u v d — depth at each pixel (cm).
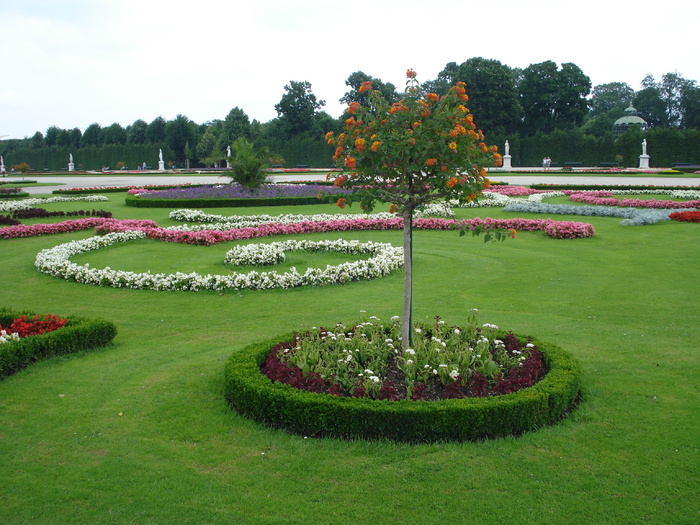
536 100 6134
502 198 2388
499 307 938
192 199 2345
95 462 457
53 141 8338
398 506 399
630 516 386
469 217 2031
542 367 608
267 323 864
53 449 478
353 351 616
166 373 652
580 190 2922
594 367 649
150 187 3170
